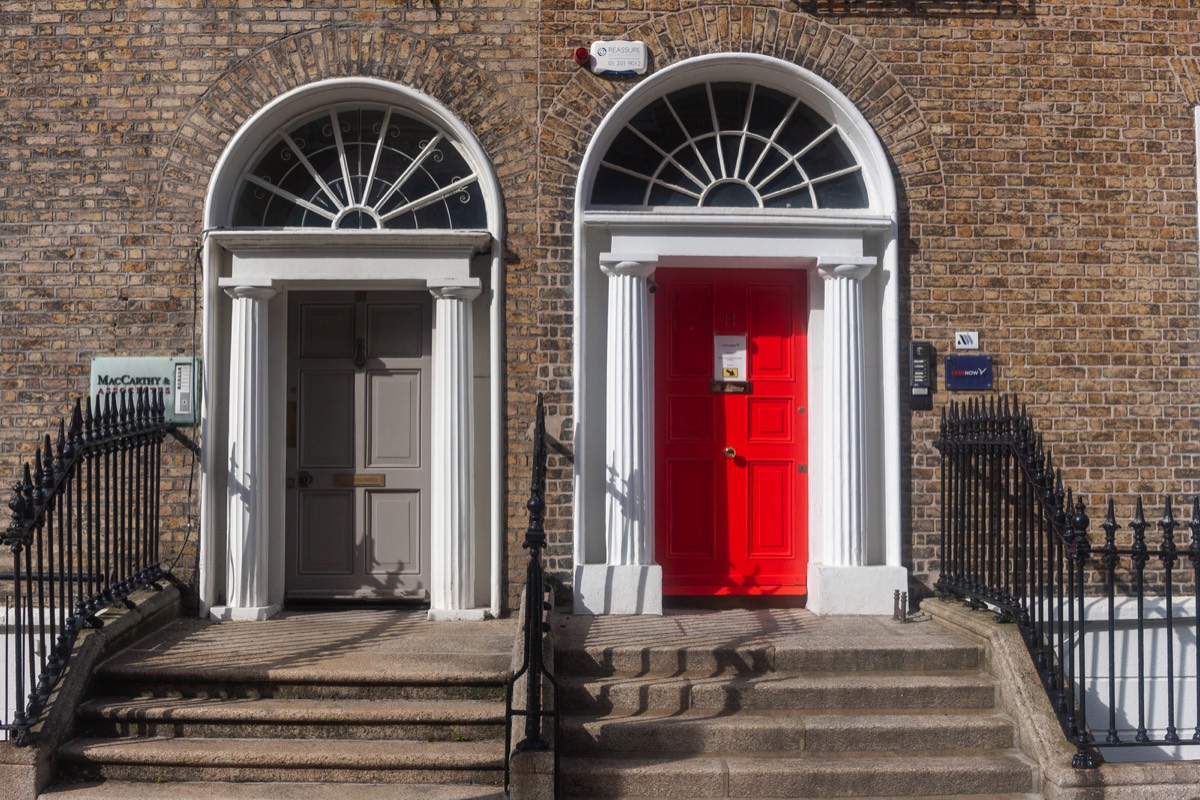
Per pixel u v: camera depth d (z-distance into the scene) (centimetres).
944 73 726
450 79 715
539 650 497
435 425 706
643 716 554
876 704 567
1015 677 557
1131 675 693
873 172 729
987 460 672
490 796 496
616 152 739
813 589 712
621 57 714
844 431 705
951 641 609
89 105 712
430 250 700
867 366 729
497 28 718
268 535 714
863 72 725
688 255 707
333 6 714
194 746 523
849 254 712
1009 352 718
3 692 686
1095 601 699
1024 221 723
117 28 714
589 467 716
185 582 700
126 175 710
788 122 747
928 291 720
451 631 659
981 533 654
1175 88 731
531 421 707
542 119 715
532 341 710
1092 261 723
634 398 701
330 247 698
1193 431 718
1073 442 715
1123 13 732
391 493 748
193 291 707
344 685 562
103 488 700
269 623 680
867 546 711
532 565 505
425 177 735
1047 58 729
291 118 728
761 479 746
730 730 538
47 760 507
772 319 751
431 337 750
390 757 513
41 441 701
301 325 751
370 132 736
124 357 704
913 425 716
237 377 698
